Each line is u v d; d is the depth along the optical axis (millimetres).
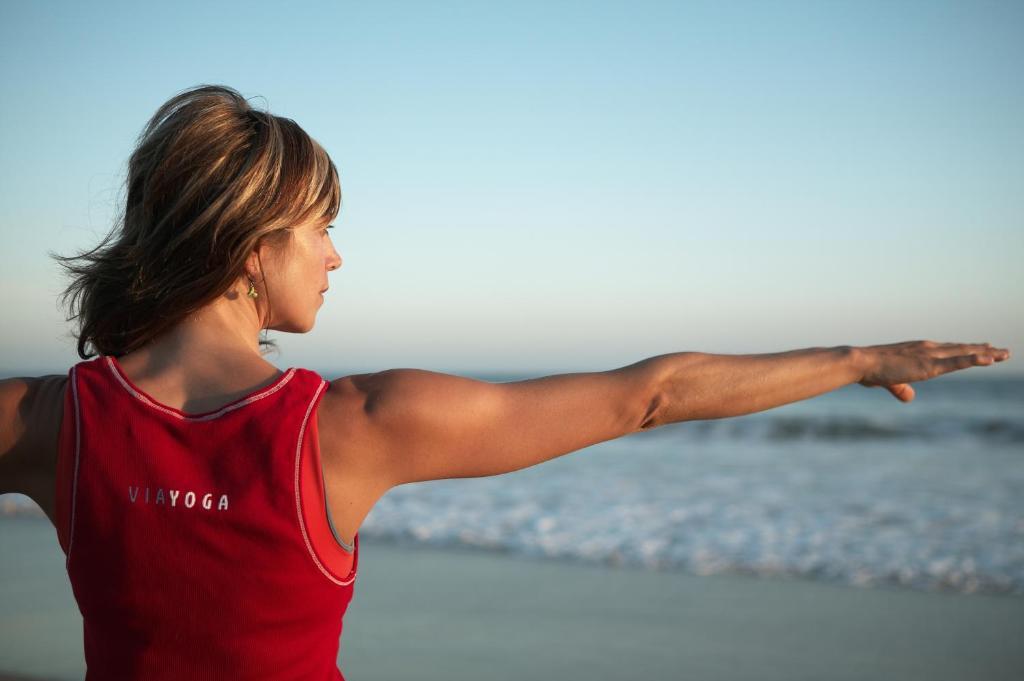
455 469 1057
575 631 6457
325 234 1244
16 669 5547
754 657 5887
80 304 1144
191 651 991
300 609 1001
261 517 973
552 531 10422
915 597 7465
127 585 987
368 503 1048
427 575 8289
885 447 20859
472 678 5453
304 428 1004
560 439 1067
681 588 7762
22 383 1074
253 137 1110
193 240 1063
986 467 16875
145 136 1129
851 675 5570
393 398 1026
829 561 8789
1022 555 8906
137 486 983
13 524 10977
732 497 13133
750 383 1098
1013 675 5547
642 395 1088
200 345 1084
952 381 53156
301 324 1198
